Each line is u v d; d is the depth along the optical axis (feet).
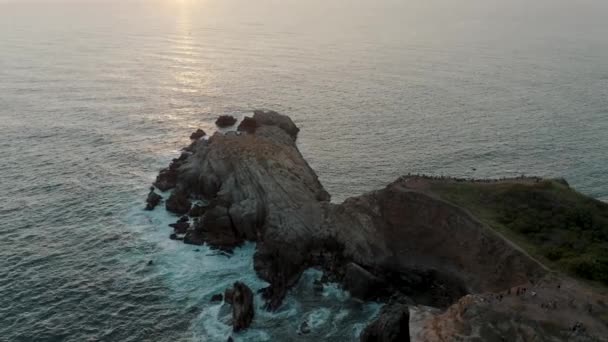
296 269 216.95
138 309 198.18
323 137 386.32
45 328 187.73
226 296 200.64
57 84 514.68
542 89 522.88
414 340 153.48
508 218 202.08
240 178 255.29
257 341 180.86
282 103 473.67
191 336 184.24
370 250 216.54
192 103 467.93
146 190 294.25
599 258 173.58
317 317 193.36
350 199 231.71
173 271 221.25
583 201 211.61
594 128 408.05
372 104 470.80
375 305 199.93
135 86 519.60
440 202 210.59
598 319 147.33
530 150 362.94
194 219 259.60
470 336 145.07
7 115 415.64
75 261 227.81
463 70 603.26
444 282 200.23
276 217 229.86
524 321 147.23
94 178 307.99
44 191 290.56
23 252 233.55
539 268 171.63
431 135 390.83
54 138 368.89
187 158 312.91
